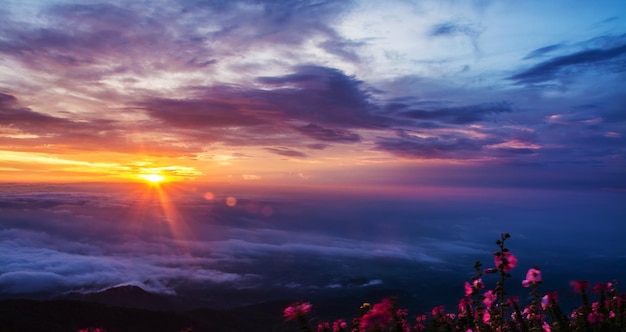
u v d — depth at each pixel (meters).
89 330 7.45
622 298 4.37
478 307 4.74
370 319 3.76
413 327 4.68
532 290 4.59
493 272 4.64
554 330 4.37
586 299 4.48
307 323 3.94
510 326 4.54
